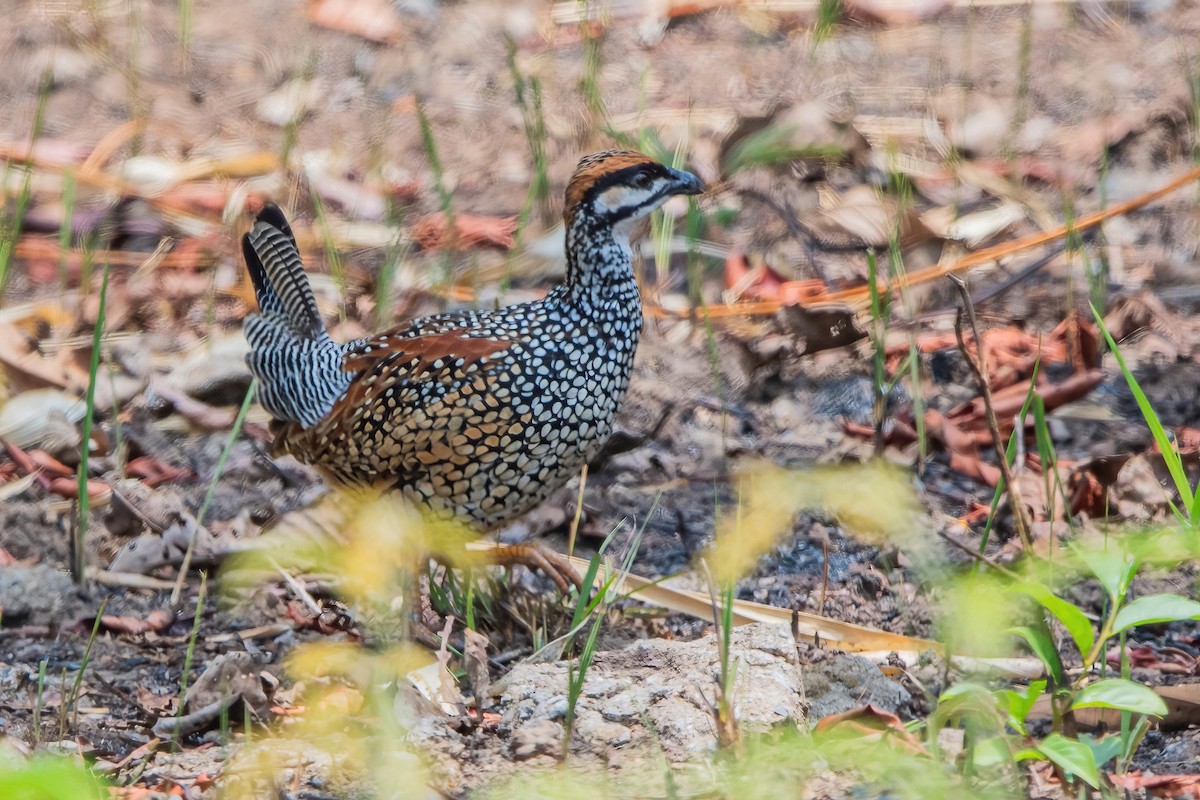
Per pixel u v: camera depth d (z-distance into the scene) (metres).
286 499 10.48
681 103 16.56
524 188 15.10
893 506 5.93
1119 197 14.59
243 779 6.94
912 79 17.08
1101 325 8.57
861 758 6.11
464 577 8.83
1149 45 17.59
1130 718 7.30
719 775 6.57
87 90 17.11
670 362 12.09
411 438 8.48
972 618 5.48
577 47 18.17
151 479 10.69
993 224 13.96
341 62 17.86
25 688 8.20
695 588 9.20
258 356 9.50
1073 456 10.59
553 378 8.52
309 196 14.75
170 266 13.70
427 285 13.13
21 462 10.70
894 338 12.29
